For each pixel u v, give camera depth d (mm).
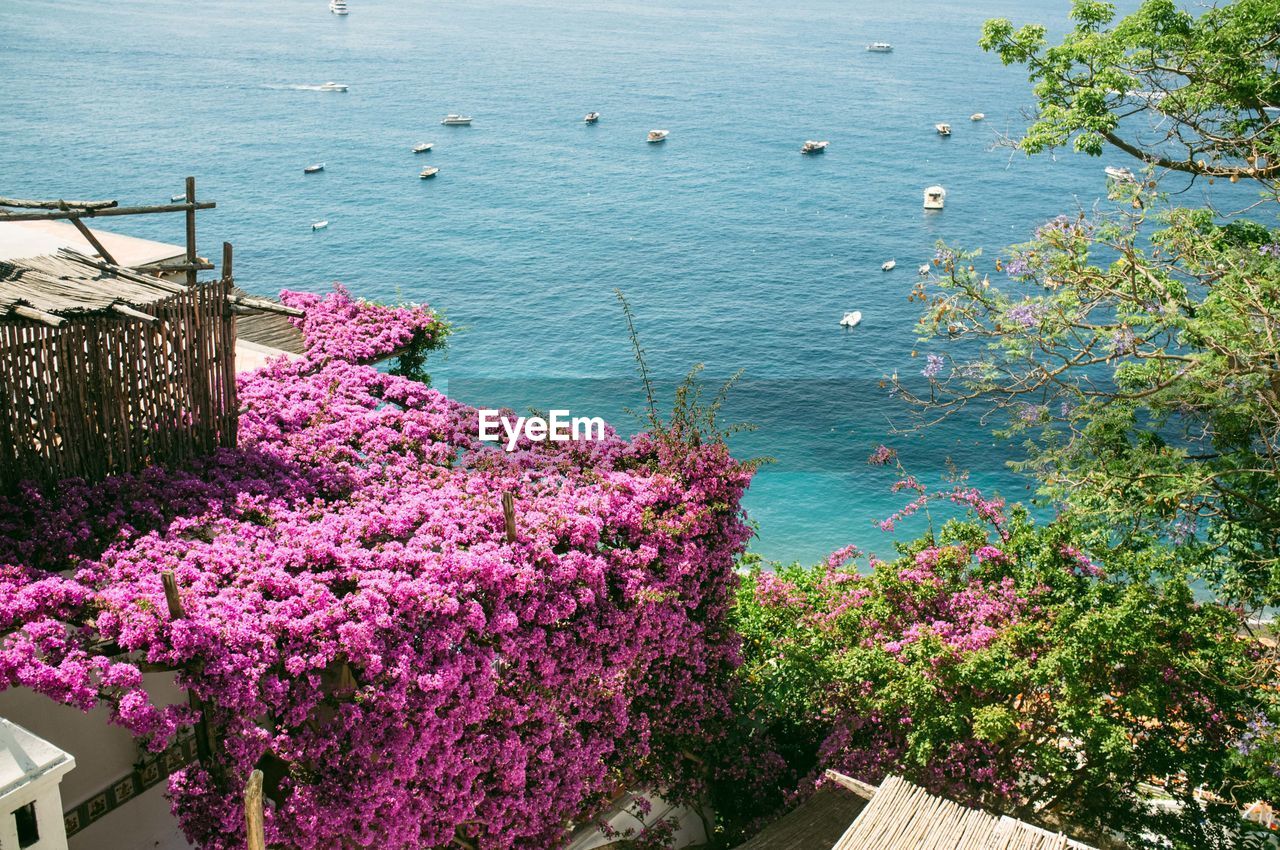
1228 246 17531
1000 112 182125
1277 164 18266
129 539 11742
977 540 16859
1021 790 15156
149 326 12914
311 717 10492
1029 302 17031
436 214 122062
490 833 12266
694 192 133875
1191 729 14758
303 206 121938
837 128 169375
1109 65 19203
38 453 11953
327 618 10617
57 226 23188
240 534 12086
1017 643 14820
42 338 11805
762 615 17016
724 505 14828
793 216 122625
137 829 12391
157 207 15172
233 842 9906
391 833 10812
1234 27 17922
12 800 8367
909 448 61500
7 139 138000
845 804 14586
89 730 12148
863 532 51438
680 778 15328
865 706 15758
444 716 11406
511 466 14953
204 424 13875
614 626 13234
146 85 188125
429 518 13070
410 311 20094
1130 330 16438
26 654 9359
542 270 104062
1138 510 16219
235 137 152875
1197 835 14773
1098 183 133625
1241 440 16469
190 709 9727
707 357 82750
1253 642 14789
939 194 122938
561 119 175125
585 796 13633
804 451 61875
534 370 80562
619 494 14297
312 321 19281
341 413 15672
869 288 98688
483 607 11914
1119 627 14000
